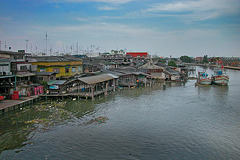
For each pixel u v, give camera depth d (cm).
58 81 5494
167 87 7612
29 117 3634
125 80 7700
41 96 5062
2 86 4591
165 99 5397
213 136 2966
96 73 7775
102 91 5941
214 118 3759
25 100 4403
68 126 3262
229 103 4934
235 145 2691
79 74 7756
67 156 2384
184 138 2897
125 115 3903
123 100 5209
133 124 3422
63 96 5147
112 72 8006
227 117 3819
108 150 2530
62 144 2669
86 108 4331
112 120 3597
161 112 4141
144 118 3744
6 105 3934
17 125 3256
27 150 2505
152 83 8538
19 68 4981
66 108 4297
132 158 2352
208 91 6706
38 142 2709
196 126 3353
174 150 2548
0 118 3547
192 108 4462
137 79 7894
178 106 4638
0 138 2803
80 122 3453
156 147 2622
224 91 6706
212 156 2419
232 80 9975
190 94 6153
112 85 6938
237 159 2361
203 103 4934
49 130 3089
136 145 2669
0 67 4562
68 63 7119
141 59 15788
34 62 6150
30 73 5391
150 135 2984
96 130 3131
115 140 2805
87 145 2652
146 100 5247
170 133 3064
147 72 9788
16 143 2672
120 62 12169
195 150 2556
